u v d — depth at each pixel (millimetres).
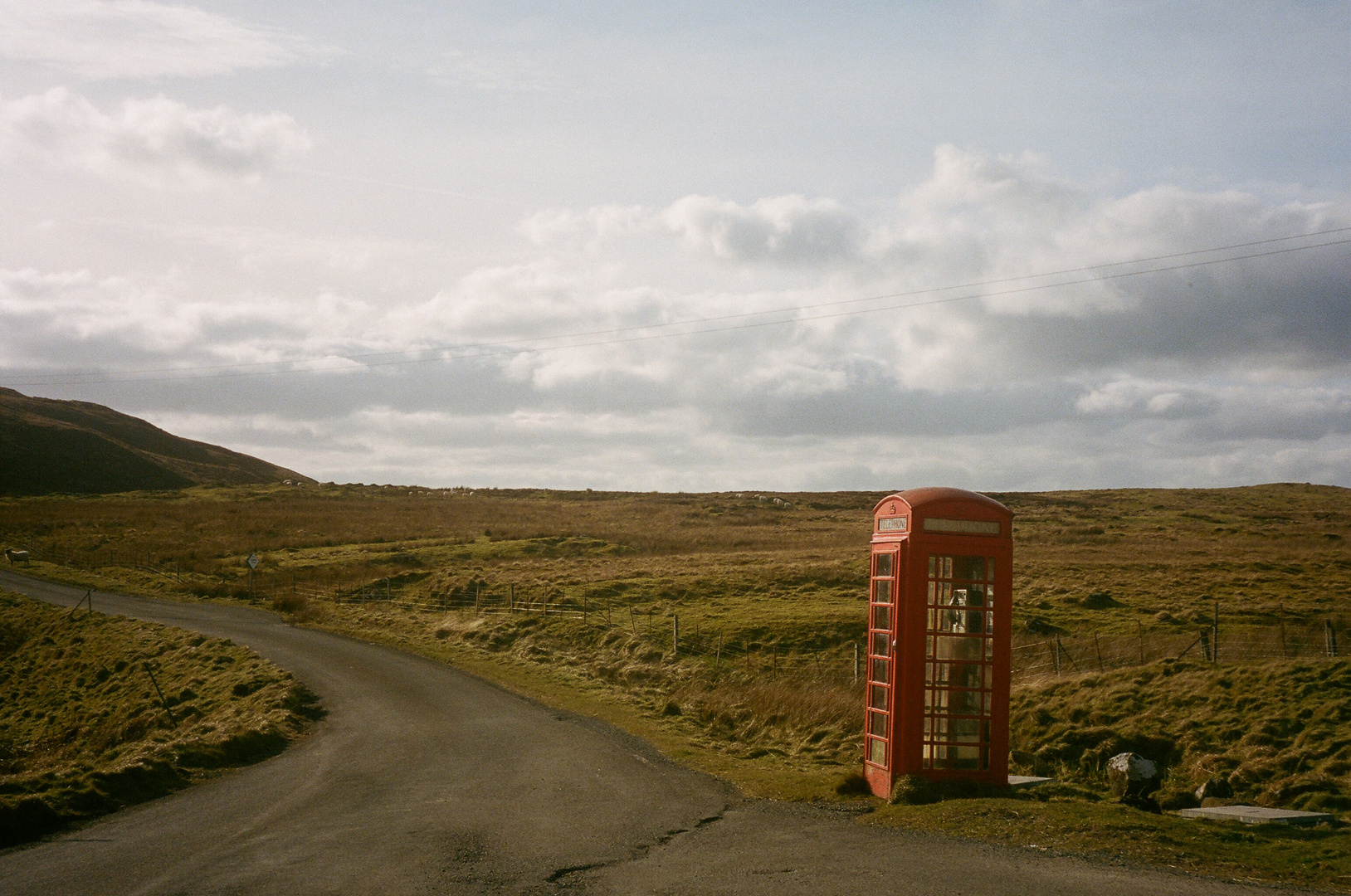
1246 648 26125
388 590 52188
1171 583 43375
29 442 160500
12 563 67688
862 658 30734
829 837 10516
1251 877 8539
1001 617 13273
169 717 27391
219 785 15055
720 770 15789
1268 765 14109
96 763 22875
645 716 22094
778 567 49625
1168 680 18812
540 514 101562
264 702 24328
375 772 15742
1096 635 30625
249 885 8758
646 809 12516
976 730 13156
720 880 8727
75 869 9570
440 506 112562
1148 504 109312
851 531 82812
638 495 135750
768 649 32781
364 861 9672
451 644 36875
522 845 10391
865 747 13977
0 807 11414
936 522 13102
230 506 108438
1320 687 16516
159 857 10023
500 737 19406
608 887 8625
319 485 146875
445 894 8398
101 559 69125
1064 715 18797
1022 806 11203
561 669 30375
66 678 37219
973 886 8234
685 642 33469
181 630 39656
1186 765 15039
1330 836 10188
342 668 31031
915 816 11289
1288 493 125062
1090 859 9156
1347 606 36719
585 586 46531
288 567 63312
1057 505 108688
